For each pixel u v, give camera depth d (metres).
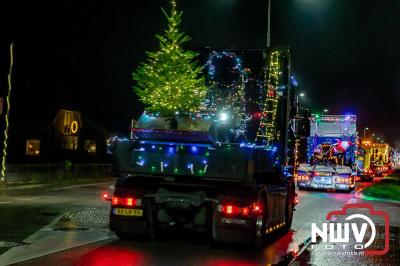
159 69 25.42
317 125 37.22
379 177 68.38
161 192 12.27
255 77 15.73
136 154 12.24
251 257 11.39
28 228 14.12
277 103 15.64
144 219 12.34
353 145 36.84
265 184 13.05
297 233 15.52
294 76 16.67
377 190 34.00
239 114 15.32
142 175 12.34
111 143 12.54
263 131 15.33
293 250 12.46
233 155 11.67
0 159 42.25
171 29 27.03
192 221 12.52
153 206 12.53
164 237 13.34
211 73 16.03
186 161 11.94
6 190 27.55
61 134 49.50
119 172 12.35
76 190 28.31
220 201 11.81
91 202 21.38
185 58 23.33
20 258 10.38
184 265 10.24
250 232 11.69
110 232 13.80
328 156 37.03
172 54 25.67
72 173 38.00
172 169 12.02
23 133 45.50
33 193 25.77
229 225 11.70
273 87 15.66
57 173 36.09
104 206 19.89
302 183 35.34
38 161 46.06
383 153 70.88
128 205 12.34
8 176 31.94
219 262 10.68
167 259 10.73
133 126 12.12
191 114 12.18
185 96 18.48
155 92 24.23
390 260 11.18
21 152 44.94
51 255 10.73
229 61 15.99
